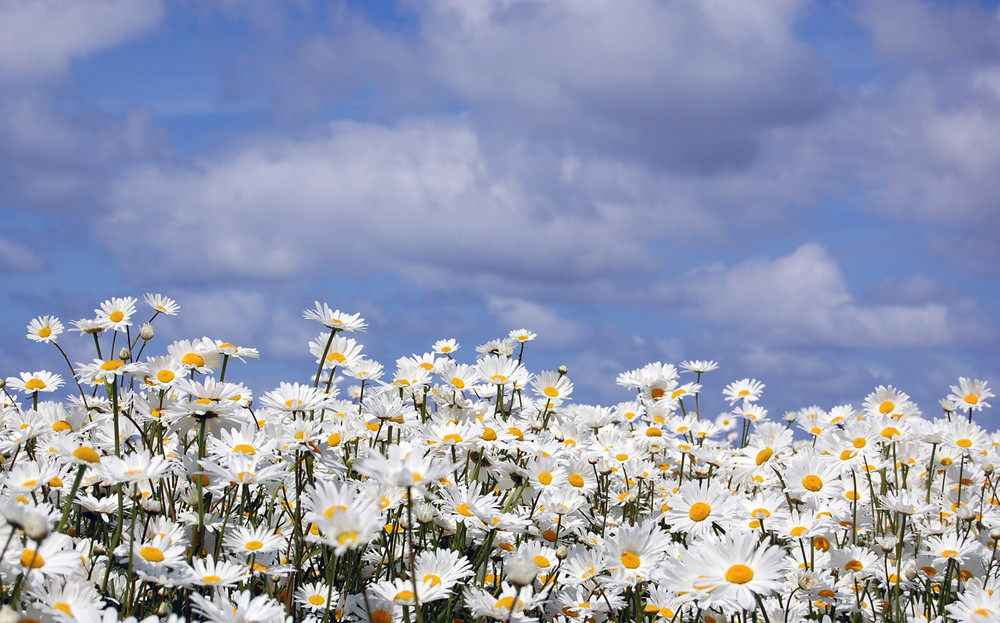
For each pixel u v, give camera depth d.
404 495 1.71
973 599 1.75
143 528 1.69
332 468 1.79
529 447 1.90
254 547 1.69
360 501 1.57
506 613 1.64
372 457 1.56
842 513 1.91
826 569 1.87
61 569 1.56
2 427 1.88
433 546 1.80
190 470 1.74
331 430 1.90
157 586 1.66
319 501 1.56
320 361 1.98
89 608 1.56
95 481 1.76
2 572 1.57
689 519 1.75
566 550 1.76
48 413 1.90
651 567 1.72
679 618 1.78
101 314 1.89
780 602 1.81
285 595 1.72
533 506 1.84
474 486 1.77
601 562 1.77
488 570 1.81
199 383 1.76
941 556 1.86
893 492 2.03
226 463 1.68
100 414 1.90
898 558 1.83
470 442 1.83
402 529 1.78
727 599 1.60
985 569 1.90
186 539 1.74
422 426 1.94
